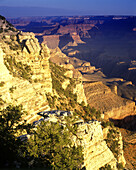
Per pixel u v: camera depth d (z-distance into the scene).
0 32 85.56
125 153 81.50
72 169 30.33
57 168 27.86
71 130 37.69
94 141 40.03
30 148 28.45
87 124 40.41
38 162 27.14
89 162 38.31
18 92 57.72
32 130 33.19
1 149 26.09
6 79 57.06
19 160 26.08
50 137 31.06
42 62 80.75
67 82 104.19
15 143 28.44
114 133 69.75
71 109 87.75
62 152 30.36
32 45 80.25
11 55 73.38
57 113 40.50
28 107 56.41
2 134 28.80
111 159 41.59
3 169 23.89
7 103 49.25
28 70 75.25
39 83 73.38
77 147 34.31
